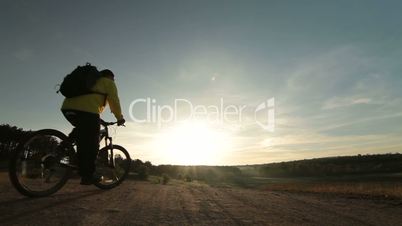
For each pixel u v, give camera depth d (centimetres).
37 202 561
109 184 773
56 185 641
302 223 528
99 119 651
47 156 617
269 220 535
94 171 666
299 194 921
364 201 806
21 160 592
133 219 487
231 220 518
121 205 577
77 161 653
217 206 623
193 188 891
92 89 643
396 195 897
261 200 732
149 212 536
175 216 521
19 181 584
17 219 453
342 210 663
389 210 687
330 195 924
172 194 736
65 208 529
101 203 584
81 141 640
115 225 453
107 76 691
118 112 676
